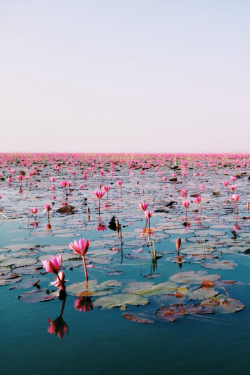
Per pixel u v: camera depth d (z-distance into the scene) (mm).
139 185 11312
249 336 1821
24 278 2805
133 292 2430
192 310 2113
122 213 5996
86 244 2666
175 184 11625
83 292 2459
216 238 4090
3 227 4953
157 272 2896
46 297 2359
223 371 1523
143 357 1642
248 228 4648
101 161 30234
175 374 1513
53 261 2477
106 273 2889
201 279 2650
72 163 27562
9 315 2109
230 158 36781
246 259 3227
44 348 1740
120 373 1523
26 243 3986
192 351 1696
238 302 2209
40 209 6559
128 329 1922
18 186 11453
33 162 28938
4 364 1600
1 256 3453
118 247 3756
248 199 7727
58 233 4488
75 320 2039
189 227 4770
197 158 37000
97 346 1758
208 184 11586
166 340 1802
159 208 6512
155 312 2102
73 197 8258
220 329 1888
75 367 1571
